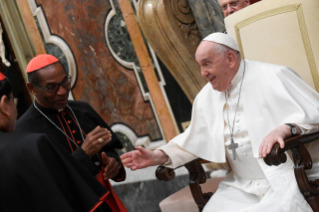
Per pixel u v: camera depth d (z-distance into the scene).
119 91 4.24
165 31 3.36
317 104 2.08
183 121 3.96
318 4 2.48
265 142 1.92
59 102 2.43
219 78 2.24
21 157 1.57
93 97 4.38
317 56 2.51
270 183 2.10
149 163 2.39
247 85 2.26
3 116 1.70
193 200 2.72
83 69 4.30
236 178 2.41
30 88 2.46
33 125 2.51
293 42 2.57
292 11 2.56
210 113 2.44
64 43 4.24
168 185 4.31
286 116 2.12
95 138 2.30
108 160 2.41
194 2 3.32
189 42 3.45
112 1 3.80
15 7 4.19
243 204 2.19
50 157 1.60
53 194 1.53
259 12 2.68
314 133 2.04
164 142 4.18
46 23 4.23
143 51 3.88
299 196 2.02
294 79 2.22
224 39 2.21
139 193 4.59
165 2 3.28
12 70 4.49
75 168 1.66
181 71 3.59
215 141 2.37
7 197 1.54
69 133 2.54
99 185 1.68
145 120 4.22
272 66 2.26
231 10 2.93
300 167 2.00
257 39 2.70
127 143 4.45
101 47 4.11
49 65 2.38
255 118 2.20
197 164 2.53
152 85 4.00
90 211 1.58
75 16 4.07
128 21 3.80
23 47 4.36
